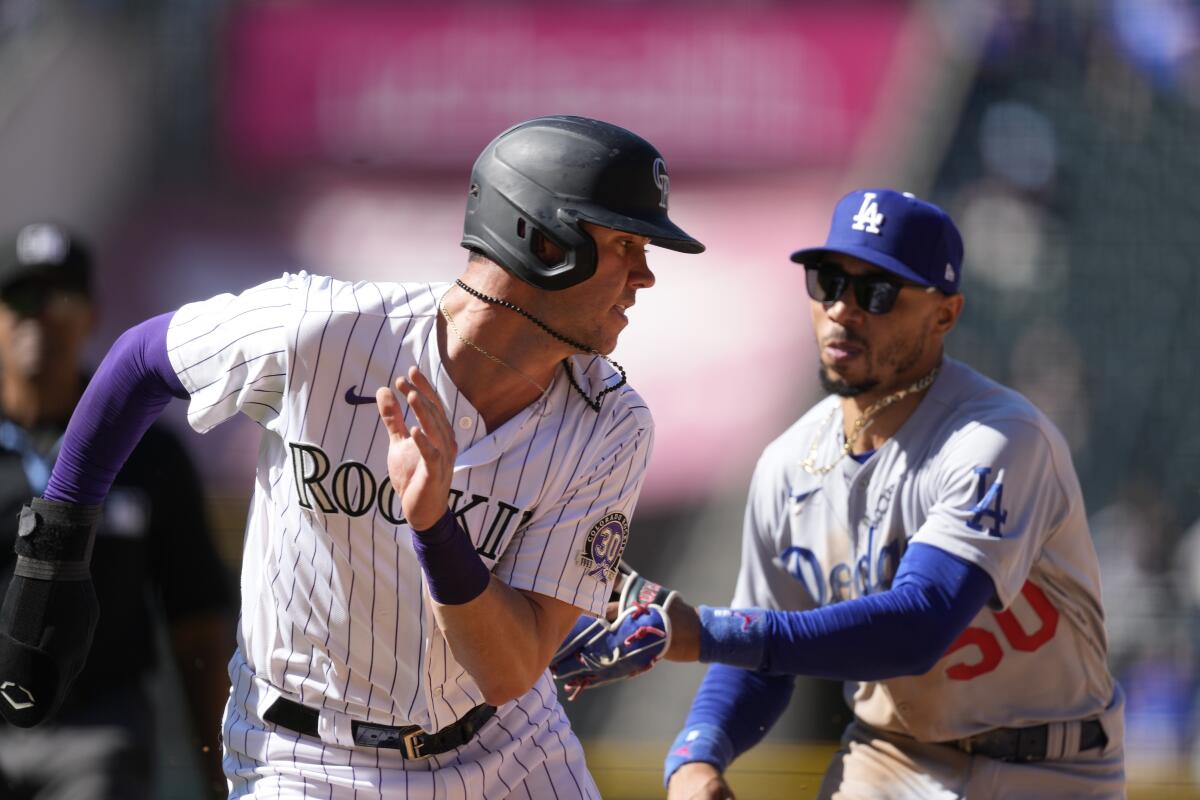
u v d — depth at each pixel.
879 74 23.30
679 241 7.14
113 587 11.82
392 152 23.27
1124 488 22.97
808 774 14.59
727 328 22.80
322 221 23.27
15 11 23.61
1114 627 21.48
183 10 23.41
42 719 8.22
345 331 7.33
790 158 23.19
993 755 10.55
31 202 23.19
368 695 7.78
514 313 7.30
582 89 23.22
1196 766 20.38
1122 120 23.73
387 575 7.48
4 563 11.66
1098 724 10.64
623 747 20.42
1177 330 23.44
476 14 23.17
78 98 23.42
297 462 7.45
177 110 23.38
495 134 23.19
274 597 7.76
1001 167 23.66
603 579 7.85
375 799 7.90
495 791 8.30
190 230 23.28
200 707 12.45
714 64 23.16
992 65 23.55
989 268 23.66
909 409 10.50
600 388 7.76
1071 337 23.53
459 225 23.25
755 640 9.45
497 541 7.57
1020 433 10.07
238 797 8.09
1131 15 23.69
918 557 9.84
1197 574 21.95
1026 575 10.02
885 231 10.29
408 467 6.74
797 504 10.88
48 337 12.03
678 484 22.50
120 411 7.82
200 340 7.54
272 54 23.33
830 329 10.40
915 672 9.65
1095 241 23.62
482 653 7.21
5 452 11.93
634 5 23.14
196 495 12.42
